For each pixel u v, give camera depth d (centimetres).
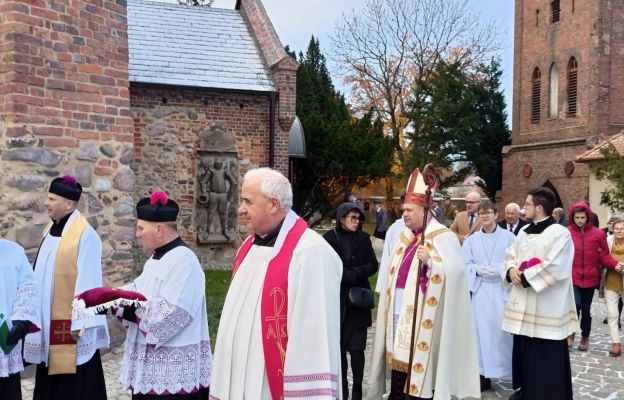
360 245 593
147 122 1422
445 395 492
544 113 2872
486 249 684
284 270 308
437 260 503
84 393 471
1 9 661
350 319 581
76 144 720
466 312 507
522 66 3011
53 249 476
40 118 682
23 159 666
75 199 489
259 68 1573
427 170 490
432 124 3078
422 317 500
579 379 694
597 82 2564
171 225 399
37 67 677
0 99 668
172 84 1423
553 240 554
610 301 816
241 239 1506
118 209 771
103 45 749
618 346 803
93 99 739
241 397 309
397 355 509
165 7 1727
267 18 1670
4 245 406
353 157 1922
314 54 3716
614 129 2594
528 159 2945
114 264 768
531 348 561
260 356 308
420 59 3278
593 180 2256
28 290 406
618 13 2581
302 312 298
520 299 566
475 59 3306
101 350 743
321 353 293
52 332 460
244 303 321
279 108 1520
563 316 555
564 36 2747
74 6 712
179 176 1449
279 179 321
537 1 2902
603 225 2217
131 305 369
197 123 1463
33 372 662
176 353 381
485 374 653
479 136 3089
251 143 1512
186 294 382
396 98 3356
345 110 2853
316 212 2156
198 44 1608
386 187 3084
